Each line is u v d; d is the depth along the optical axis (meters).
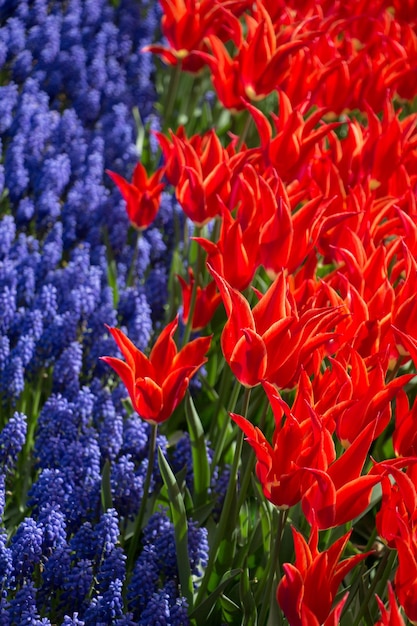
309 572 1.96
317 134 3.06
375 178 3.42
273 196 2.59
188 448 3.21
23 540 2.52
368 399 2.21
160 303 4.03
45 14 6.14
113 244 4.28
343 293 2.75
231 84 3.59
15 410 3.28
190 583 2.65
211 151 3.12
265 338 2.21
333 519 2.04
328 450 2.05
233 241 2.57
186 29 3.98
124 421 3.37
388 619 1.86
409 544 1.95
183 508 2.65
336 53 4.11
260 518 2.93
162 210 4.52
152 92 5.89
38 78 5.52
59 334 3.33
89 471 2.86
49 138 4.92
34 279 3.71
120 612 2.47
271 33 3.51
